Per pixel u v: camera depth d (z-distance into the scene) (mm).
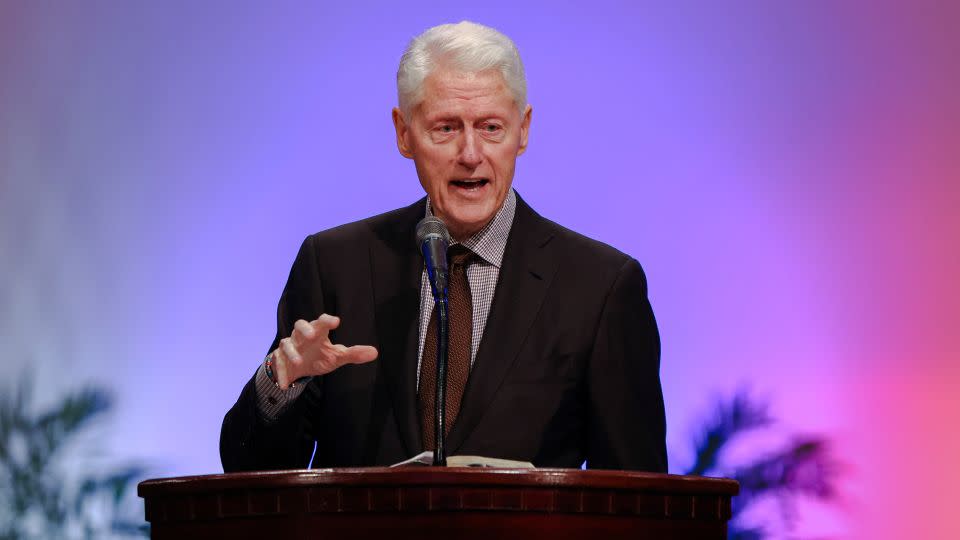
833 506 15977
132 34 17344
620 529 5031
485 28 7523
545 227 8039
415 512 4926
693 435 16016
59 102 17531
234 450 6918
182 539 5289
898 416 16094
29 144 17578
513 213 8000
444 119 7379
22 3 17656
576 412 7512
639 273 7949
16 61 17625
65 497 16812
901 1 16484
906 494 16000
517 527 4926
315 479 4953
